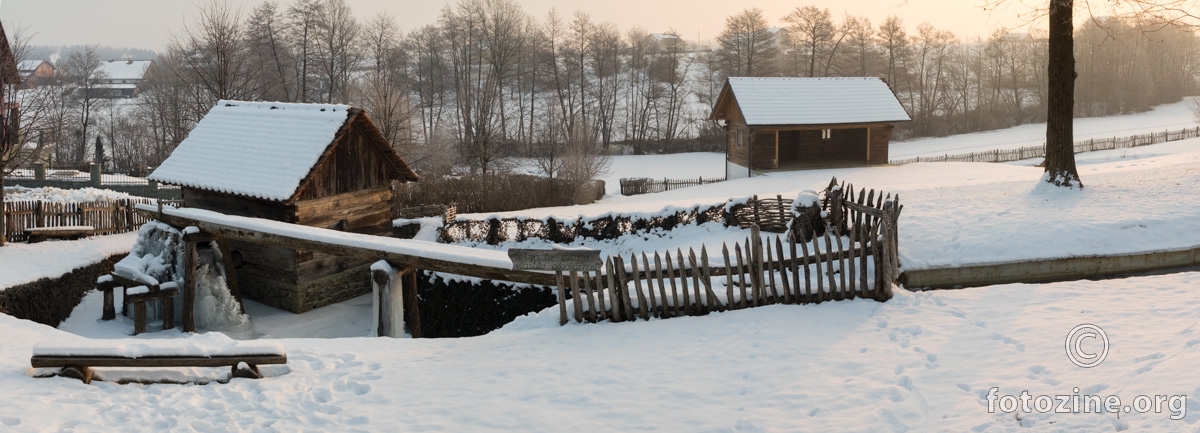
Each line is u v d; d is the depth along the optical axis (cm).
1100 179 2472
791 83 5244
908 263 1817
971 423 914
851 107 5106
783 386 1062
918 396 1002
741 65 10181
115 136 10125
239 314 2356
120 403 1010
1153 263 1852
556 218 2758
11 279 2181
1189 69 12362
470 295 2392
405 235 2948
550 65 9744
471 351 1266
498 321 2322
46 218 2897
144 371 1107
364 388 1091
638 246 2622
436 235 2878
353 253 1786
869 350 1180
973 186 2566
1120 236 1906
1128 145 6488
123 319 2330
